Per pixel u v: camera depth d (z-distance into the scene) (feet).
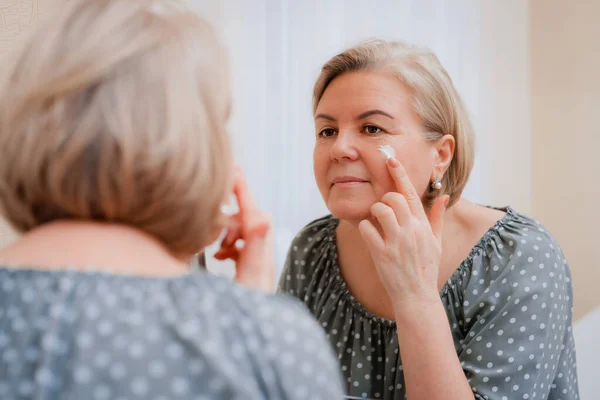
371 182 2.96
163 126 1.44
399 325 2.78
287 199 6.84
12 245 1.53
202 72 1.53
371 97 2.93
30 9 5.02
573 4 7.20
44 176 1.44
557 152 7.43
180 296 1.43
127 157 1.40
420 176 3.03
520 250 3.09
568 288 3.37
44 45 1.50
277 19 6.73
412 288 2.77
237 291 1.52
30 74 1.47
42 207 1.52
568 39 7.27
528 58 7.55
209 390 1.32
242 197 2.20
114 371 1.30
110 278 1.41
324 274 3.61
